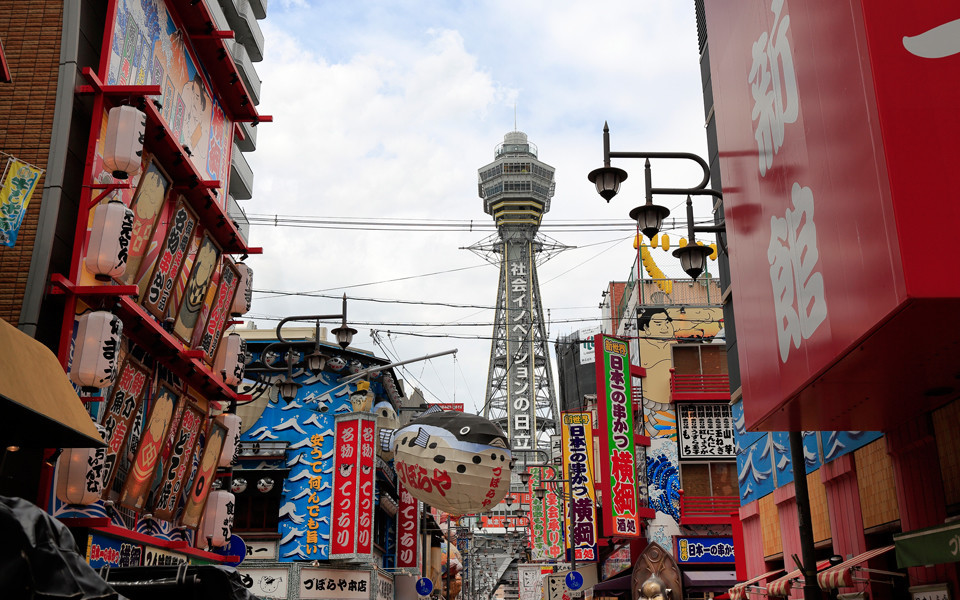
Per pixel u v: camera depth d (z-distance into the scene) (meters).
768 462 21.67
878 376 10.29
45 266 15.71
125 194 18.05
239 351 24.92
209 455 24.12
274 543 39.50
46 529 6.78
